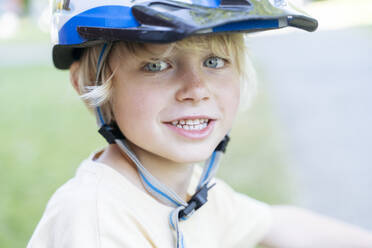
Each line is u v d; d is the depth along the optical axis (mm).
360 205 3307
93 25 1120
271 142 4828
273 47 12625
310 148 4586
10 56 13219
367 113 5730
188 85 1153
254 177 3789
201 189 1287
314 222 1578
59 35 1250
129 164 1278
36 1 26219
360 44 11555
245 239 1456
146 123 1169
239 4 1076
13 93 8102
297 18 1216
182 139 1180
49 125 5742
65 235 1086
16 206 3182
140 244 1132
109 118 1274
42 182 3688
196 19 1016
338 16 19266
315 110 6078
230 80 1247
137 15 1057
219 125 1241
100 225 1098
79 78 1335
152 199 1215
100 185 1174
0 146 4789
